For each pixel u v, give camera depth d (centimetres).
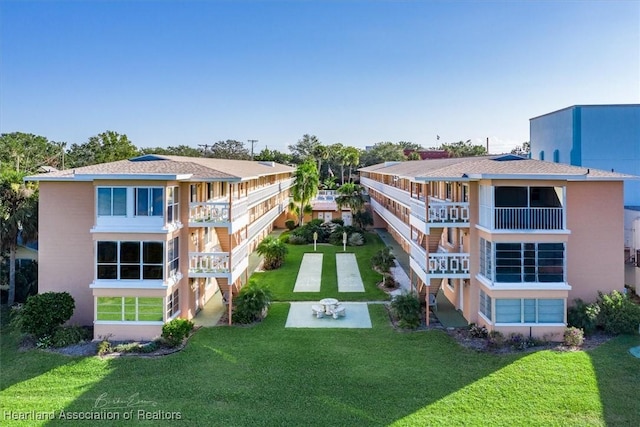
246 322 2214
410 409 1395
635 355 1739
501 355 1781
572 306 2062
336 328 2133
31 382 1602
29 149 7675
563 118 3209
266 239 3556
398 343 1931
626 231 2614
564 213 1941
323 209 5547
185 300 2220
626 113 3009
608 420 1319
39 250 2155
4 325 2272
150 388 1548
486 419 1336
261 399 1466
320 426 1312
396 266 3431
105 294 2009
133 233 1998
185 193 2216
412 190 3053
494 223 1955
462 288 2333
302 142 10531
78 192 2145
